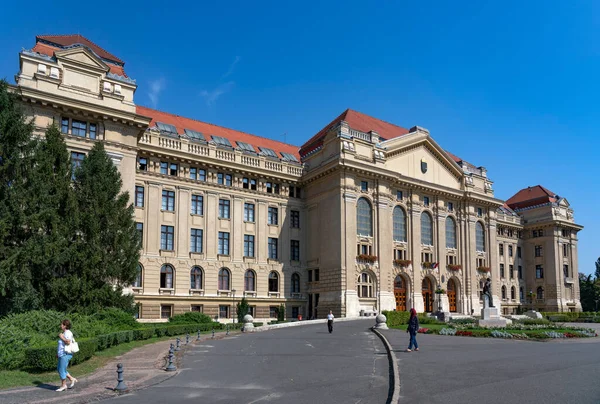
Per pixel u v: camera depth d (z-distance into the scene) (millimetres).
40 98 42875
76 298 32875
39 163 32438
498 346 30250
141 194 54250
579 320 72062
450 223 75000
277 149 71000
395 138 67812
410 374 19719
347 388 17578
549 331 40031
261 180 63375
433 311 69688
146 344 32375
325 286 61219
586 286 110500
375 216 63406
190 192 57531
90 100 45938
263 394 16875
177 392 17359
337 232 60188
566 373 19828
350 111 73125
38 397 16688
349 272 59094
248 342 33656
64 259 32312
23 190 30688
